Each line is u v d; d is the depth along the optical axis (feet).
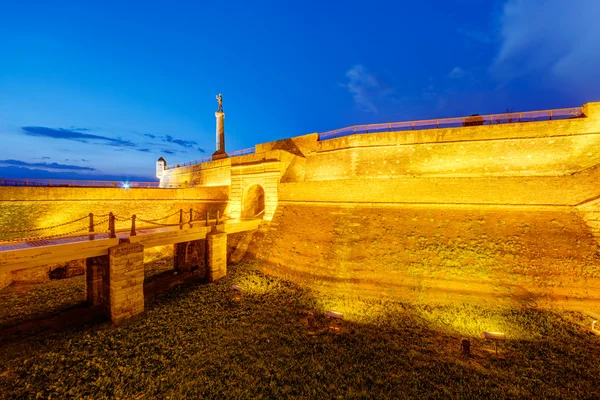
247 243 74.69
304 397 27.73
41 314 46.62
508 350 34.53
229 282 58.39
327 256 57.36
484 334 34.55
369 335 38.58
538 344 35.12
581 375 29.60
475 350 34.88
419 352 34.68
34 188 74.08
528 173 59.93
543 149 59.31
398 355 34.14
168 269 71.36
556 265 45.06
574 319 39.22
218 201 99.04
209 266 59.47
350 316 43.73
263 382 29.94
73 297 54.49
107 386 29.35
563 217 50.29
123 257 43.16
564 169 57.31
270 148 100.01
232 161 93.09
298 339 37.93
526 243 48.75
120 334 39.27
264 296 51.44
